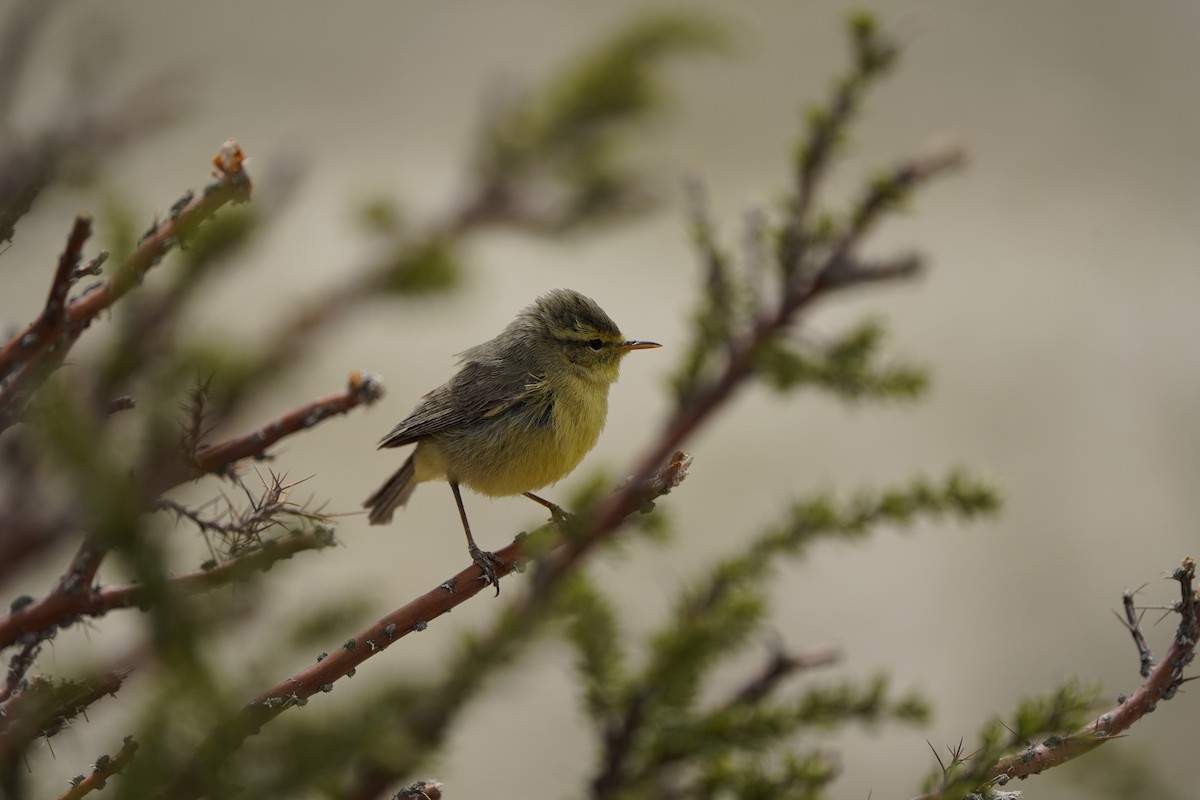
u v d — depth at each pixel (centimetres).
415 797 451
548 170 529
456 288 525
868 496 518
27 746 392
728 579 516
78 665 476
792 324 522
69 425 331
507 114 530
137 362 511
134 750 359
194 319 515
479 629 512
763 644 516
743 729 514
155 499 405
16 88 517
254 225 517
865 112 523
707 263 523
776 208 523
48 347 405
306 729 344
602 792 514
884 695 515
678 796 514
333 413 450
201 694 332
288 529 432
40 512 515
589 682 515
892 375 522
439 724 472
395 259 525
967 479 517
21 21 518
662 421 523
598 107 529
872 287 522
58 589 416
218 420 513
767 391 523
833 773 513
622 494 511
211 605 392
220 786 329
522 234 529
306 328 523
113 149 518
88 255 515
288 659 425
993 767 484
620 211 529
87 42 519
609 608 516
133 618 511
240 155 423
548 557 515
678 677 514
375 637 441
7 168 516
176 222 421
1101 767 512
